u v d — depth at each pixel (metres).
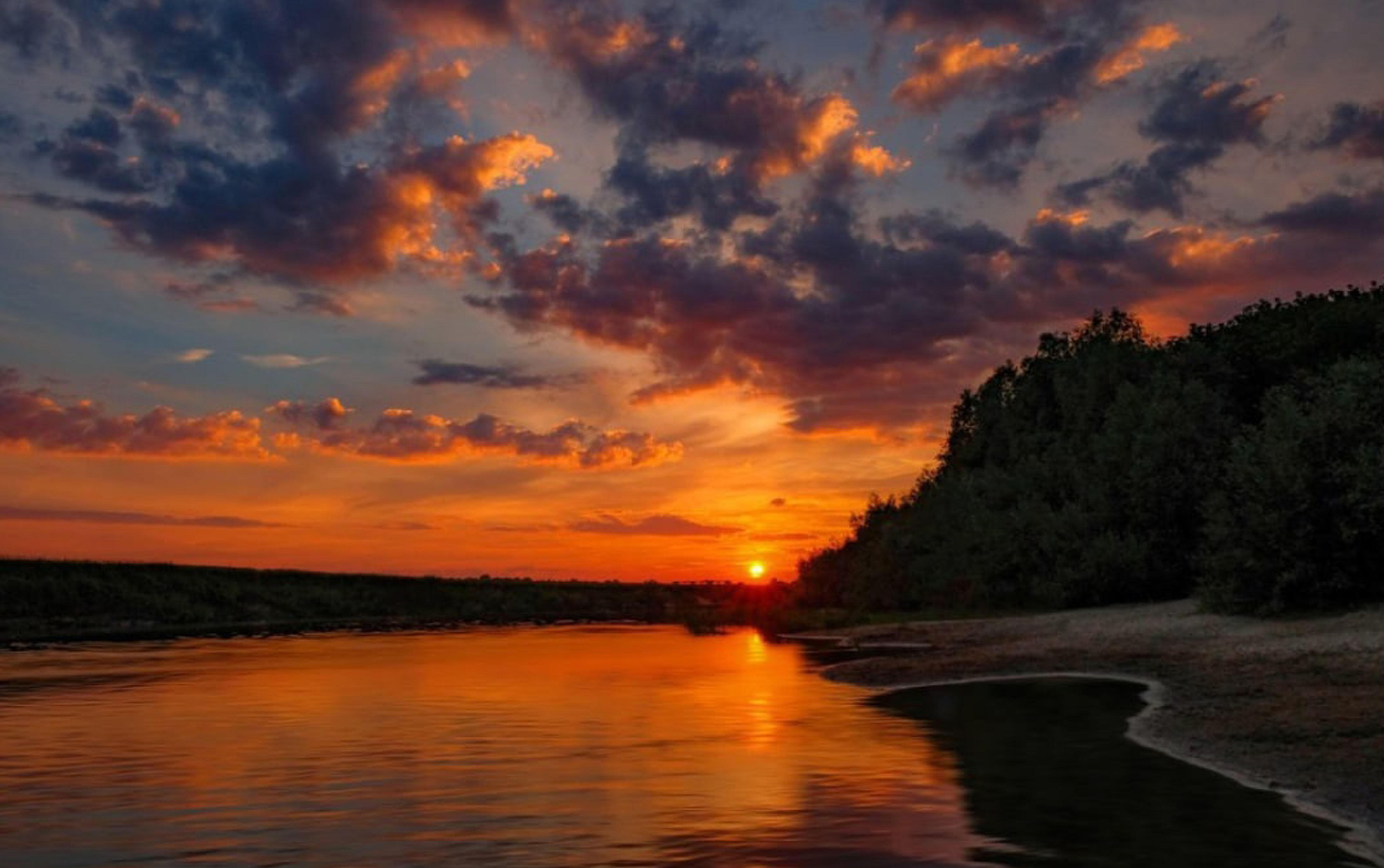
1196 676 21.02
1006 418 58.19
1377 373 30.92
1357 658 20.62
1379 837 9.60
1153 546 41.38
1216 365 47.53
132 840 9.84
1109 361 50.44
